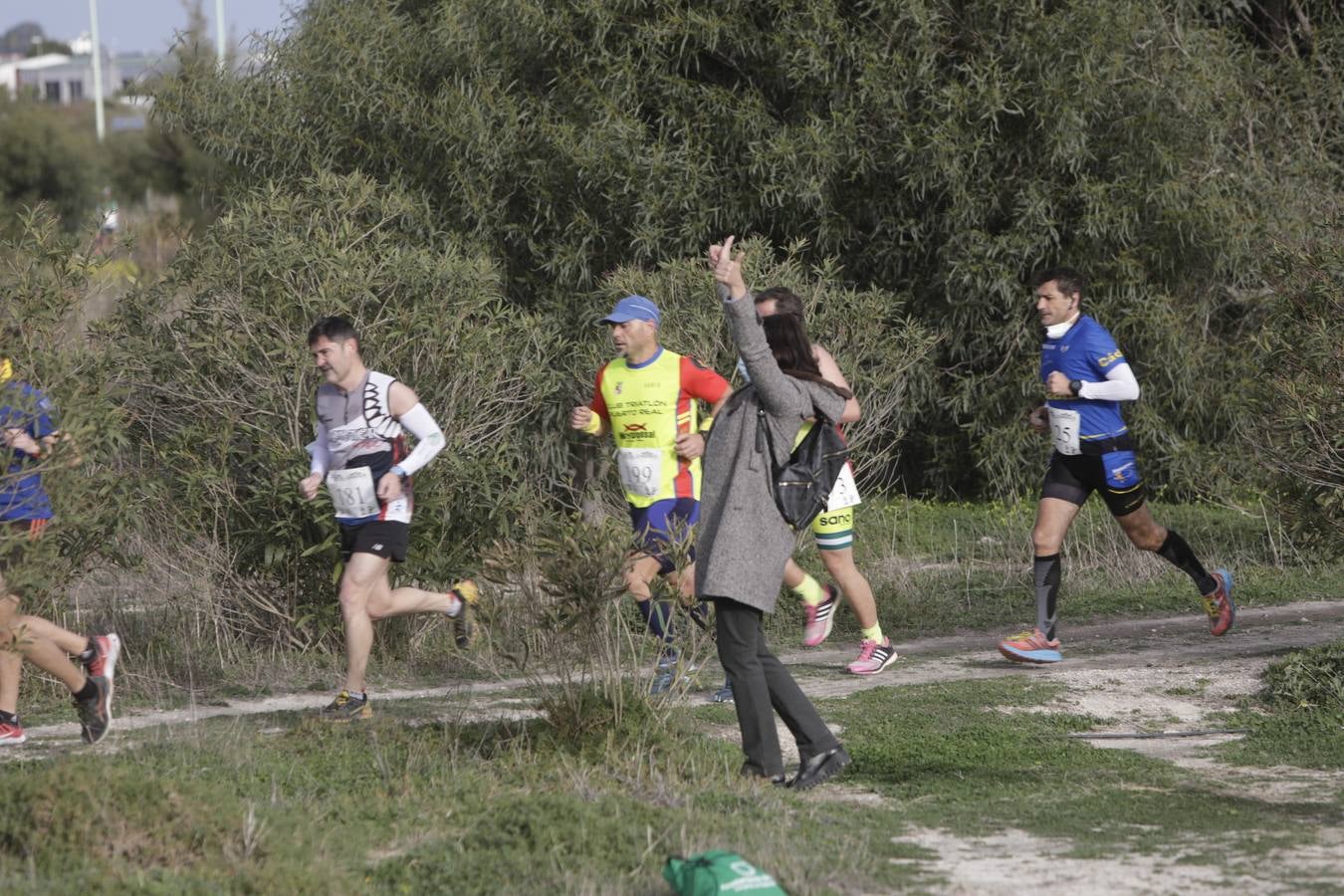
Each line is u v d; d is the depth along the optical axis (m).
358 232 23.86
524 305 33.97
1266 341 21.16
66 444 16.36
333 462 16.86
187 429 21.56
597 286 33.44
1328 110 38.72
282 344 21.59
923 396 34.50
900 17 32.50
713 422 14.80
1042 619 20.98
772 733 14.59
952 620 25.33
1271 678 18.66
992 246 33.19
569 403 28.97
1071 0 32.53
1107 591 26.78
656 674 16.98
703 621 16.45
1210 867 11.77
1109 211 32.97
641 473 18.00
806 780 14.67
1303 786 14.66
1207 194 34.03
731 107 33.44
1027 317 34.47
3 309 19.30
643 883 11.24
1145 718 17.92
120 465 21.59
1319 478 20.36
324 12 35.03
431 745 15.72
